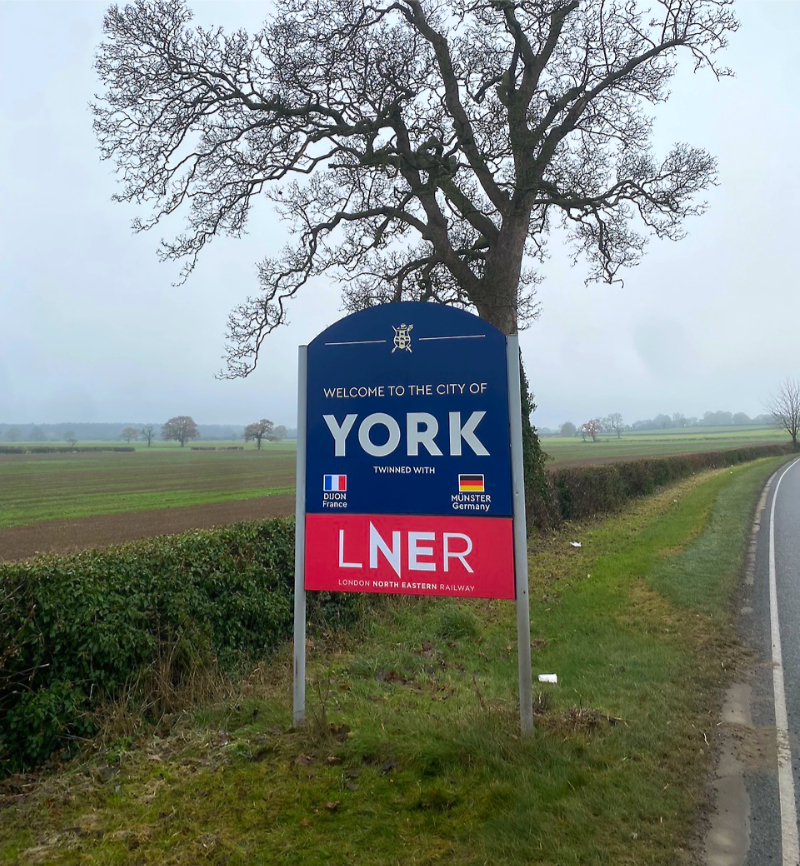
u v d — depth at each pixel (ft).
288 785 12.17
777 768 13.41
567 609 26.66
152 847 10.53
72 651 15.02
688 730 14.99
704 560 35.45
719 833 11.05
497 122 48.06
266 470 196.03
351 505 14.74
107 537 70.64
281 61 40.93
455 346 14.30
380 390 14.69
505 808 11.28
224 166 45.80
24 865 10.18
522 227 46.55
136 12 40.63
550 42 45.52
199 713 16.08
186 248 45.98
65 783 12.87
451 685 18.30
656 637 22.67
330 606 23.80
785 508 60.59
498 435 13.92
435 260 49.03
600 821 11.08
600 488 59.31
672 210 49.90
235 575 20.39
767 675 19.11
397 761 12.83
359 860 10.06
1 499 116.67
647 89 46.57
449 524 14.11
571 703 16.52
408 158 45.11
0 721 13.78
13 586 14.42
